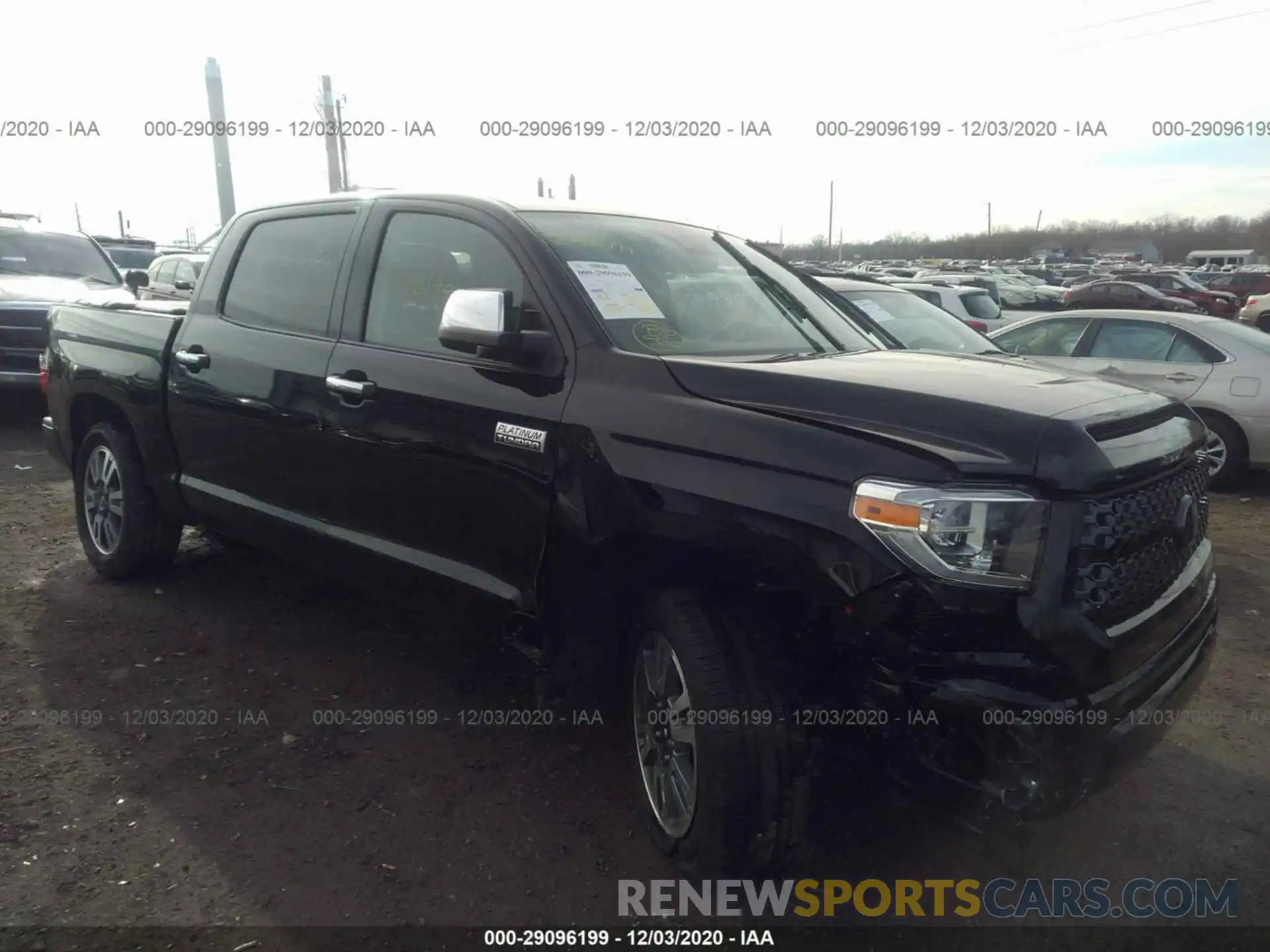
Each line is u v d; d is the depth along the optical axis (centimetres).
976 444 238
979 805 233
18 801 306
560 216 353
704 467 264
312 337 387
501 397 314
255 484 413
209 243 2062
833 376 273
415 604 357
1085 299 2662
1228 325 835
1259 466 797
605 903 272
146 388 457
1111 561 241
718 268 371
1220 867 298
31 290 925
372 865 284
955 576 227
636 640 299
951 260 6069
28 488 697
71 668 401
